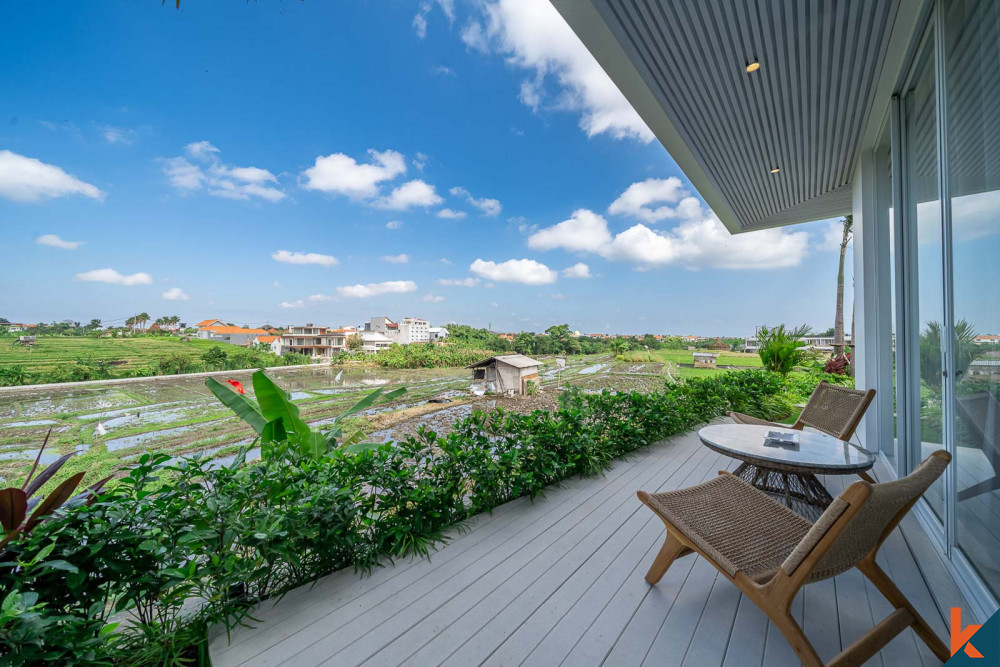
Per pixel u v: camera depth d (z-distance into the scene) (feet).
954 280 6.37
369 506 6.87
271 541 5.32
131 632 4.98
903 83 9.53
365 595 5.76
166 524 4.81
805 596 5.78
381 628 5.07
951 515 6.41
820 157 14.62
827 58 9.05
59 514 4.21
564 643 4.80
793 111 11.39
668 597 5.69
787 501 8.99
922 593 5.85
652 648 4.72
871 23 7.97
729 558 4.93
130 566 4.48
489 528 7.83
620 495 9.43
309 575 6.17
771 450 7.83
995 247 4.99
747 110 11.32
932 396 8.01
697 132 12.62
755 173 16.07
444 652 4.66
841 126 12.35
